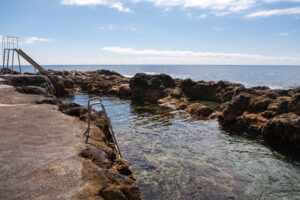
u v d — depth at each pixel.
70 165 5.38
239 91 19.56
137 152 11.88
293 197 8.02
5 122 8.98
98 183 4.74
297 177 9.45
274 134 13.62
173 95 27.64
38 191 4.25
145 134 15.14
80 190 4.39
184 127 17.02
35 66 32.94
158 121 18.81
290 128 12.57
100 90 38.00
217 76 95.62
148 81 30.86
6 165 5.21
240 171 9.94
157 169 9.94
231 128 16.89
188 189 8.34
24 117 9.91
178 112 22.30
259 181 9.09
